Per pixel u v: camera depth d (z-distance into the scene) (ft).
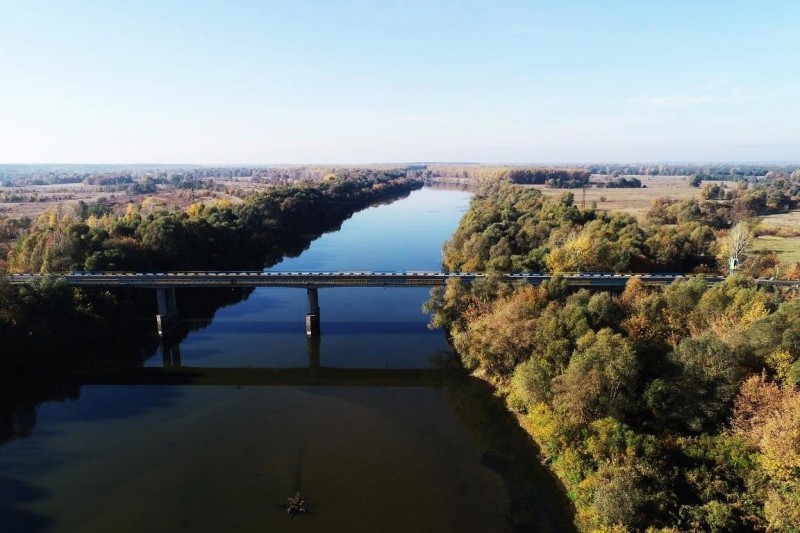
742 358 228.84
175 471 237.66
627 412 231.09
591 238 480.64
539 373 257.96
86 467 241.96
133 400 315.78
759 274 440.04
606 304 295.48
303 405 304.71
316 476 231.30
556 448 230.48
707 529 172.65
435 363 366.02
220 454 251.39
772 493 173.27
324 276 432.25
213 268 616.80
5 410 302.66
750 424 203.92
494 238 552.00
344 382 339.36
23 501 217.36
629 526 174.91
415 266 644.27
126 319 460.14
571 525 194.49
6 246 582.76
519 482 222.48
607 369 227.40
